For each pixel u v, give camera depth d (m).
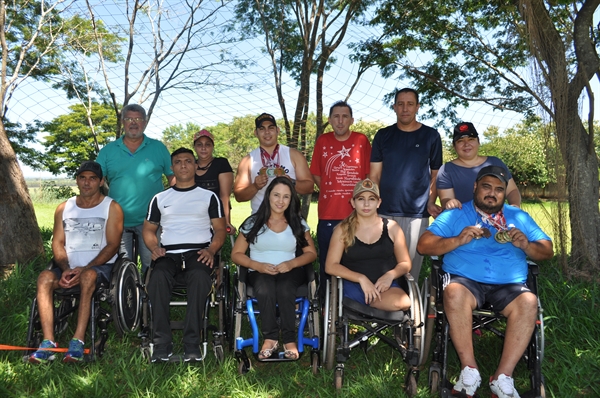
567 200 5.12
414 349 3.22
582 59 5.14
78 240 4.11
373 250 3.63
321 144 4.65
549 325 4.09
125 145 4.73
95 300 3.79
